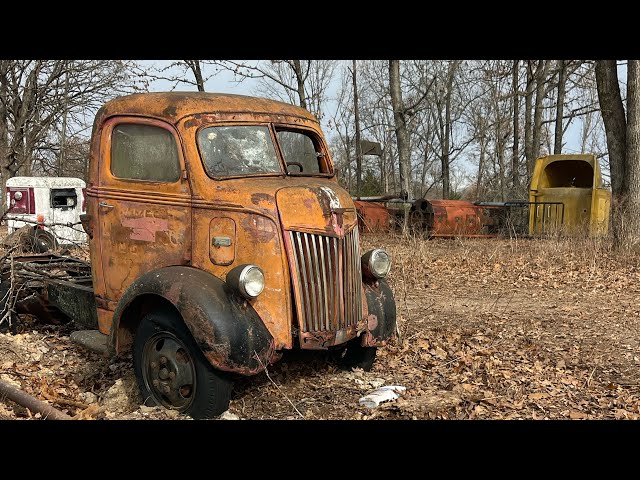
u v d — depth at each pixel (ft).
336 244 16.88
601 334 25.84
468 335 25.67
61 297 22.38
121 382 18.19
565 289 36.24
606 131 51.08
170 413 15.99
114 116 18.79
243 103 18.62
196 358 15.53
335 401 17.53
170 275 16.11
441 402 17.06
